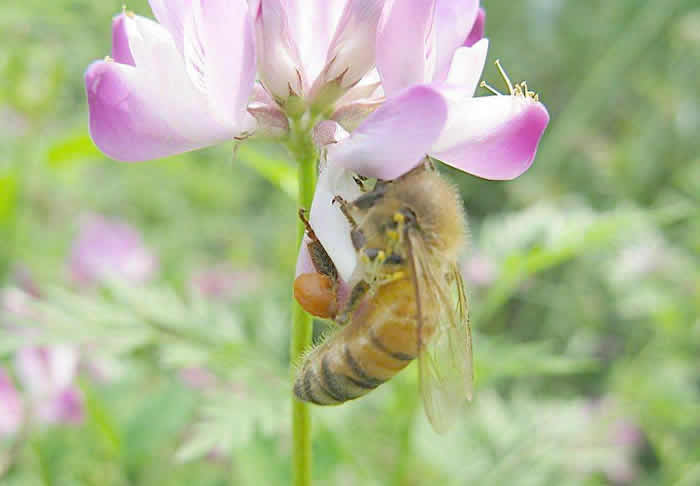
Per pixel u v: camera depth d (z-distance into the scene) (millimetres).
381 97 60
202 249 156
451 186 60
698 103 198
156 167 153
